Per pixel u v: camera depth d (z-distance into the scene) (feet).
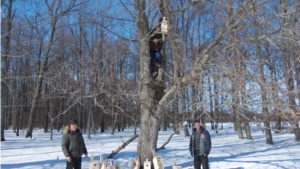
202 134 24.30
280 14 18.26
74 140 19.38
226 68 18.78
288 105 18.07
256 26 19.45
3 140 53.21
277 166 27.30
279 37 18.44
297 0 18.63
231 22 21.59
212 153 37.17
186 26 57.06
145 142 23.07
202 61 20.38
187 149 38.65
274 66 25.67
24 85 90.17
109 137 69.31
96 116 104.99
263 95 18.58
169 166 27.73
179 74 22.35
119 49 31.01
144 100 23.04
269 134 47.39
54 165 26.48
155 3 20.74
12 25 52.95
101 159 20.74
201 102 18.81
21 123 104.94
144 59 24.04
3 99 53.36
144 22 24.36
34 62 71.97
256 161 29.94
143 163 22.81
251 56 20.24
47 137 67.92
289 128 19.72
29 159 30.45
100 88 22.47
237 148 42.52
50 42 59.77
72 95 24.54
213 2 19.86
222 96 19.98
